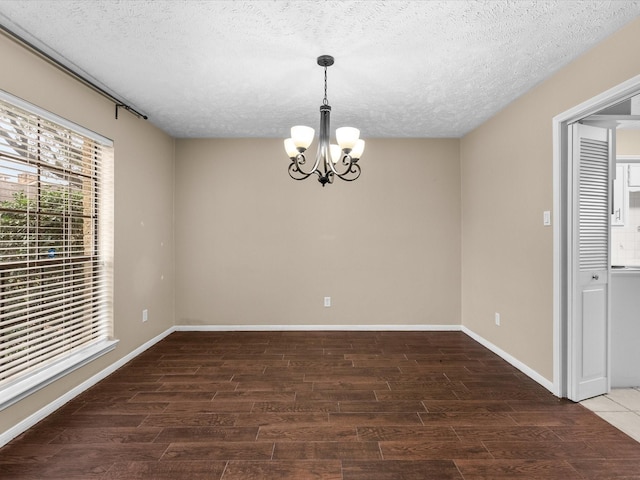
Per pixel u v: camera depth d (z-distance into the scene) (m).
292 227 4.52
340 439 2.13
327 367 3.28
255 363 3.38
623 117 2.59
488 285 3.80
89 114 2.85
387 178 4.52
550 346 2.78
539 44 2.31
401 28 2.15
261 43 2.32
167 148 4.32
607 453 2.00
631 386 2.87
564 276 2.66
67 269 2.66
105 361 3.06
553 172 2.71
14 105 2.16
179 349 3.79
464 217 4.42
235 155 4.51
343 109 3.49
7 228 2.20
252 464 1.90
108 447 2.04
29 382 2.25
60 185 2.59
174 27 2.14
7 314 2.10
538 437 2.15
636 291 2.86
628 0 1.88
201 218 4.51
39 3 1.90
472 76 2.78
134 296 3.54
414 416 2.40
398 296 4.54
